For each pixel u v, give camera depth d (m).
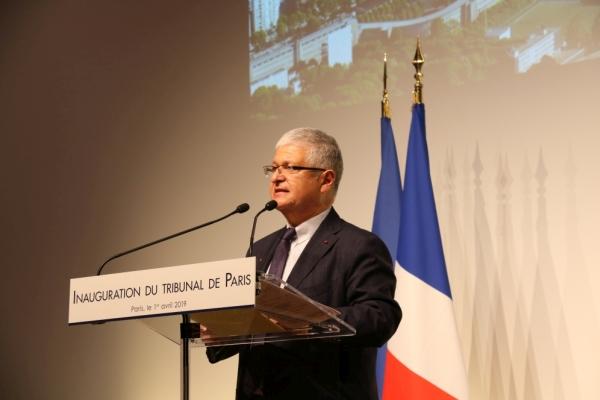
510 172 4.51
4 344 6.45
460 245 4.61
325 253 3.14
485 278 4.52
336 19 5.24
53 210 6.36
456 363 3.86
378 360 4.24
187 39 5.91
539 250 4.38
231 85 5.66
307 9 5.37
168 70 5.96
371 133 5.04
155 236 5.88
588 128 4.32
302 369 2.90
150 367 5.75
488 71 4.64
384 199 4.42
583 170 4.31
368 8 5.12
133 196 6.01
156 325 2.65
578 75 4.38
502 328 4.43
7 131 6.65
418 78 4.32
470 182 4.63
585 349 4.21
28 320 6.36
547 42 4.48
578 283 4.26
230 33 5.71
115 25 6.23
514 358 4.38
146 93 6.04
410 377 3.88
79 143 6.30
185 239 5.74
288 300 2.36
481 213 4.57
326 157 3.32
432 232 4.10
